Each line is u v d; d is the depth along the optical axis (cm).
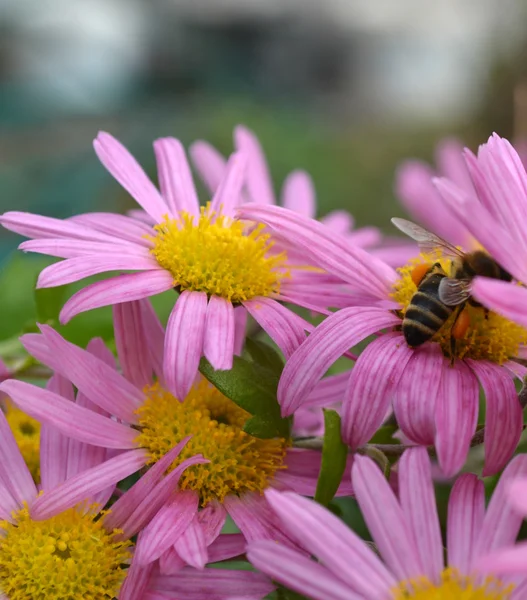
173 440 14
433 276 14
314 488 14
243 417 14
